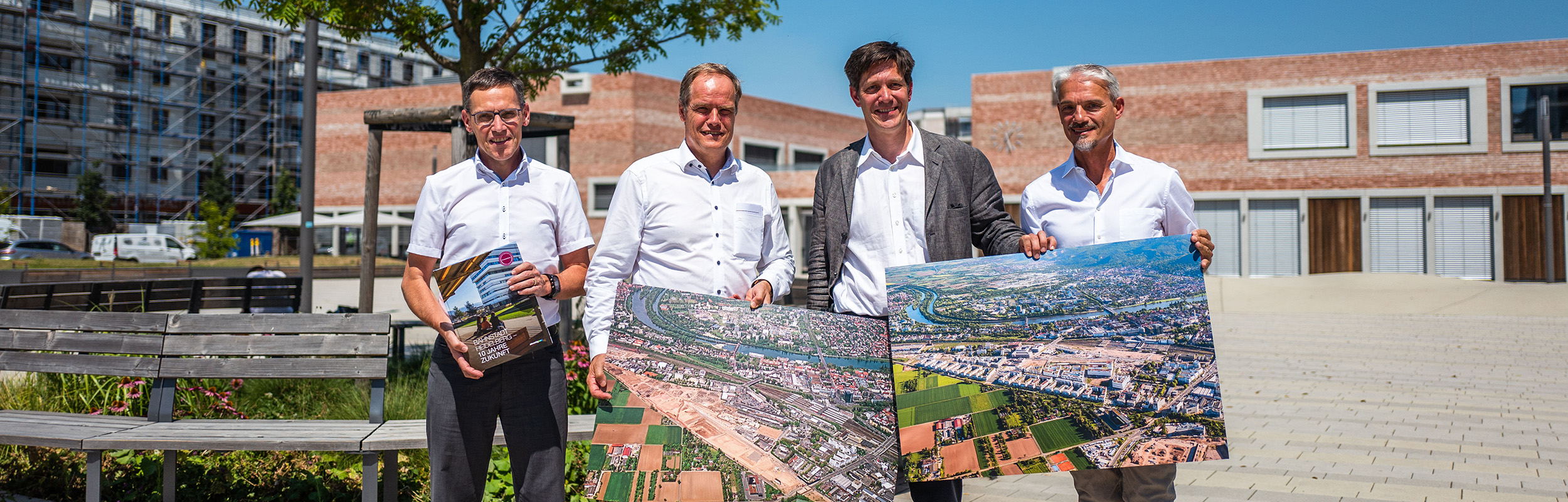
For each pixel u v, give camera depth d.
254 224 24.14
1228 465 4.80
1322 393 7.21
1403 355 9.83
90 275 21.31
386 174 37.59
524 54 7.89
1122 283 2.62
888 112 2.85
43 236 41.88
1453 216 24.22
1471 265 24.11
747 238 2.88
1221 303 17.20
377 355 3.65
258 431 3.40
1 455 4.13
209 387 5.11
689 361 2.58
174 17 49.91
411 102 37.31
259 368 3.65
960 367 2.59
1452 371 8.45
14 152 45.12
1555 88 23.58
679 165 2.85
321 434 3.34
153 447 3.23
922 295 2.63
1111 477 2.91
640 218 2.83
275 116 52.47
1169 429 2.54
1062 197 2.94
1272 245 25.59
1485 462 4.84
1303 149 25.31
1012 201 27.45
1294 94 25.33
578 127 33.50
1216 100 26.00
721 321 2.62
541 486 2.80
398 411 4.80
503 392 2.77
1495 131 23.91
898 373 2.59
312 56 9.02
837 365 2.61
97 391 4.82
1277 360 9.38
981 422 2.57
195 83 50.28
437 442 2.78
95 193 45.16
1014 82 27.53
